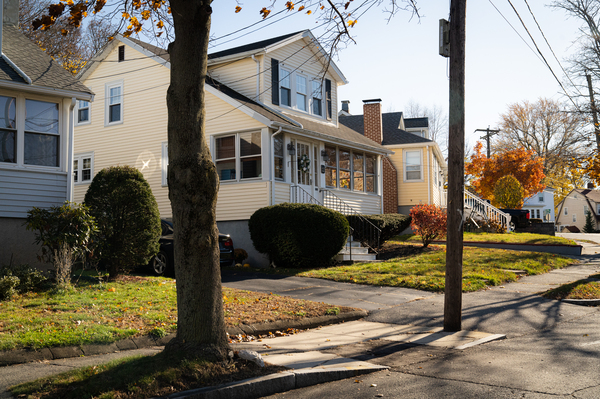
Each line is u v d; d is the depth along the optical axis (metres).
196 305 5.97
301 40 22.00
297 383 5.91
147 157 20.75
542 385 5.57
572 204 76.88
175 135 6.09
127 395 5.02
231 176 18.92
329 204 21.25
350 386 5.90
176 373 5.45
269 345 7.66
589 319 9.44
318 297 11.61
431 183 30.59
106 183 11.88
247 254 17.75
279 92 20.77
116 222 11.84
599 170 21.11
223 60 20.70
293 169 19.33
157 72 20.72
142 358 5.85
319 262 16.42
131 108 21.33
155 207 12.38
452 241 8.90
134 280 11.98
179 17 6.12
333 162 22.03
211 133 19.33
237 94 20.23
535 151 45.72
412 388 5.68
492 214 29.19
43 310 8.40
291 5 9.79
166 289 10.91
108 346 6.97
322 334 8.70
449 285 8.87
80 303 9.03
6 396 4.98
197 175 6.02
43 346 6.52
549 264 17.25
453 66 9.05
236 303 10.05
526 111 50.53
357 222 19.62
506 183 37.00
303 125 19.94
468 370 6.32
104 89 22.12
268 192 17.86
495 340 8.14
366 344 7.91
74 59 31.78
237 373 5.80
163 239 14.26
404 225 22.00
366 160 24.42
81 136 22.59
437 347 7.65
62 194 13.55
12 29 16.05
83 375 5.39
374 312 10.48
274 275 14.80
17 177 12.79
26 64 13.77
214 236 6.14
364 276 14.16
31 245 12.80
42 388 5.11
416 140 30.98
